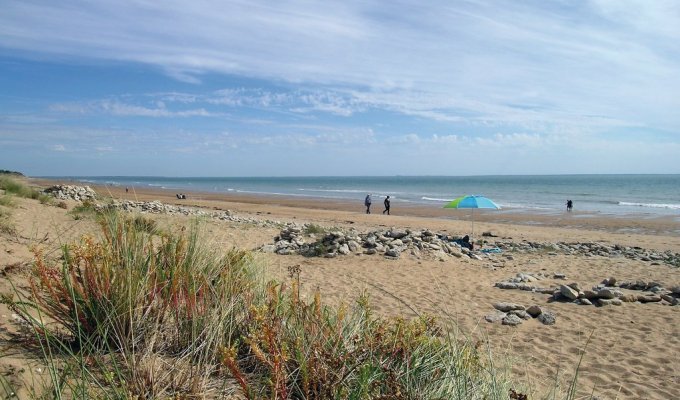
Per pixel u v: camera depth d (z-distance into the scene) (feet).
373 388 9.25
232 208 121.08
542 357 19.47
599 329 23.22
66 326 10.72
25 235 23.67
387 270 34.42
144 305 11.34
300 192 260.01
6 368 8.57
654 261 49.32
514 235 75.25
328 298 25.22
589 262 44.86
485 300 27.89
